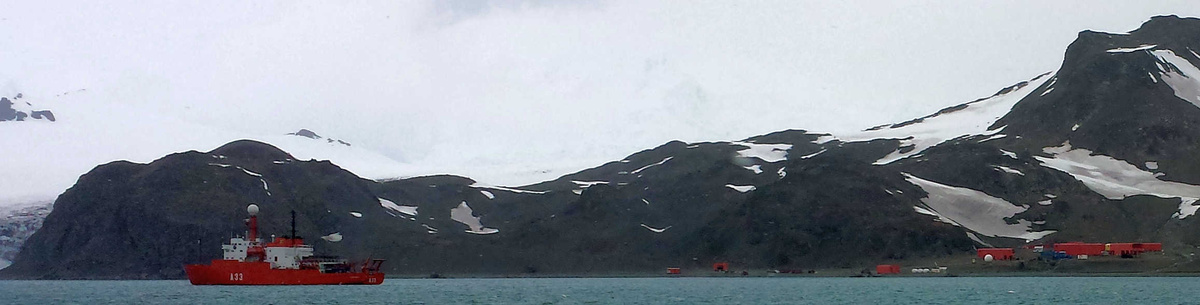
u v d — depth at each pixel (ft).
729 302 625.00
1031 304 583.17
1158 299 608.19
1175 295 637.30
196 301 626.64
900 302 608.60
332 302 616.80
